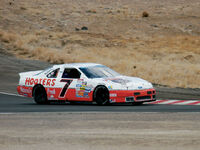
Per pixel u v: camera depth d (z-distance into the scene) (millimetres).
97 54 129750
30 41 144875
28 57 120812
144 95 51781
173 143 27875
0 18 181875
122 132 32344
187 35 175375
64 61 114812
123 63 109375
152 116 41375
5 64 105562
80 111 46938
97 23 192000
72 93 54719
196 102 58094
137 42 155875
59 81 56062
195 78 94562
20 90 59688
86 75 54281
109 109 48438
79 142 28547
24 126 36094
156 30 182250
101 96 52750
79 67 55625
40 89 57812
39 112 46469
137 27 186625
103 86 52438
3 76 91125
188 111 45719
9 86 80250
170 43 157375
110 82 52219
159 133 31734
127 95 50812
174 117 40469
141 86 52000
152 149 26016
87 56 124188
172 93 72438
